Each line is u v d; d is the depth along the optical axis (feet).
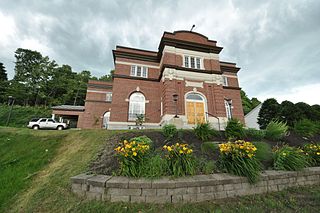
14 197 12.74
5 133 29.32
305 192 13.42
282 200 12.00
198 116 49.52
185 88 50.88
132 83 55.01
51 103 138.82
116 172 14.17
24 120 93.76
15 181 14.98
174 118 37.55
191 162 14.26
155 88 56.59
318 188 14.28
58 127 62.69
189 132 25.20
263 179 13.75
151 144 19.10
